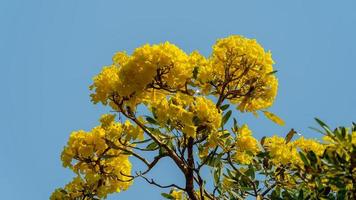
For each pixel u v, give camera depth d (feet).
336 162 19.19
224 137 21.94
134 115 21.63
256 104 22.70
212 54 21.79
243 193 24.17
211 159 22.26
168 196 25.66
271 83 22.08
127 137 22.77
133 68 20.59
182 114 20.57
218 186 23.16
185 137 21.33
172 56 20.59
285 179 23.43
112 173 23.72
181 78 20.74
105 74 21.40
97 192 23.91
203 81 21.25
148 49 20.63
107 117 22.91
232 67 21.71
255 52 21.48
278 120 22.67
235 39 21.63
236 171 24.07
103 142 23.15
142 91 20.88
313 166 20.07
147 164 22.36
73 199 24.26
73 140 23.16
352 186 19.22
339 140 19.10
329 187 20.12
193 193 21.94
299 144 23.68
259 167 23.85
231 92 21.98
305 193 21.42
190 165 21.53
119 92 20.85
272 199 22.24
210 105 21.08
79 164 23.62
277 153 22.54
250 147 22.62
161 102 21.08
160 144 21.72
